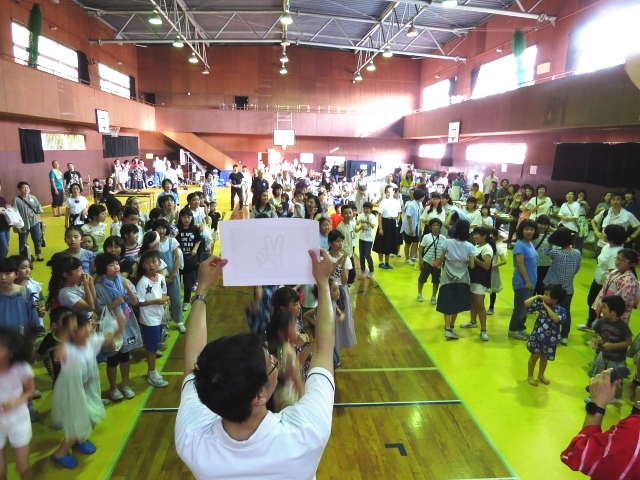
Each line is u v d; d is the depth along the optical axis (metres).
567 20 12.95
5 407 2.70
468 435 3.77
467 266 5.47
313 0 16.50
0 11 12.70
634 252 4.50
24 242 8.32
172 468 3.29
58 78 14.56
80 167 17.84
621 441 1.67
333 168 24.11
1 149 12.81
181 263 5.84
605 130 11.16
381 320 6.28
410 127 24.33
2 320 3.63
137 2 17.69
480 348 5.42
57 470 3.23
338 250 4.24
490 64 17.72
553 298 4.39
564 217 9.44
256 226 1.43
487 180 15.14
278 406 1.97
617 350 4.09
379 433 3.77
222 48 25.22
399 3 16.34
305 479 1.15
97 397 3.39
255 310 3.76
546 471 3.36
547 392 4.47
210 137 26.08
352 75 26.03
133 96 24.38
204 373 1.14
